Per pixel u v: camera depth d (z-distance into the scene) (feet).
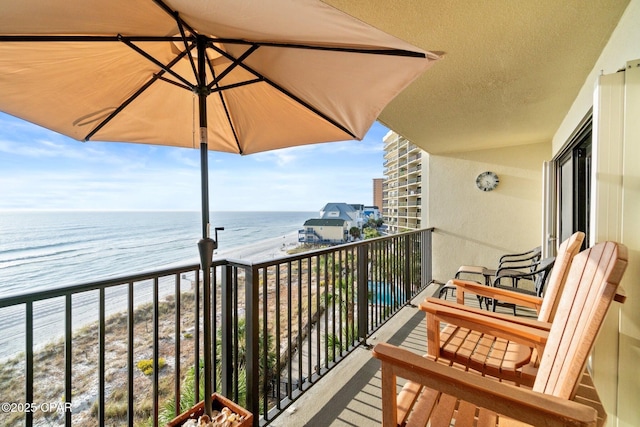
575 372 3.14
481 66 6.82
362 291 8.55
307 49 3.98
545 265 9.18
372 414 5.71
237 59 4.25
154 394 4.38
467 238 15.38
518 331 4.79
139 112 5.41
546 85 7.76
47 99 4.44
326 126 6.00
